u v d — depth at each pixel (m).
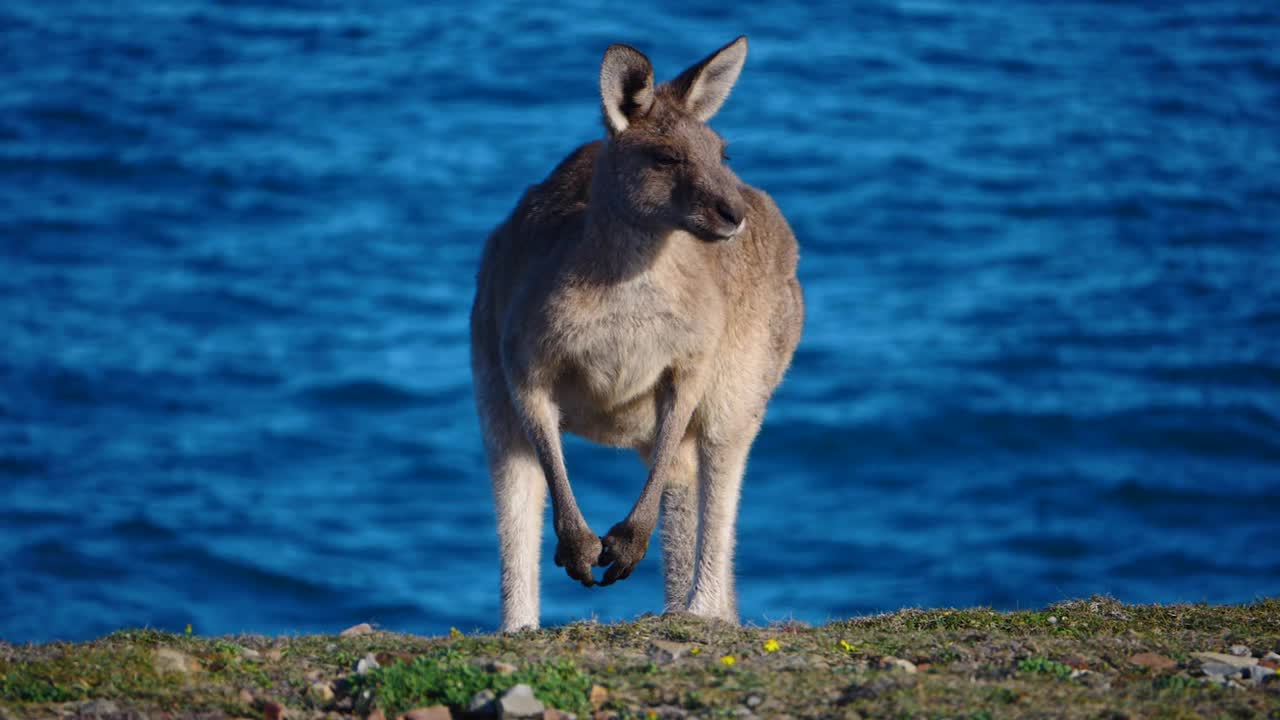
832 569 105.12
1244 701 21.62
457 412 139.25
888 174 189.25
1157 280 162.38
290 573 105.38
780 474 123.44
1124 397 134.88
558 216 30.09
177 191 191.00
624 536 28.23
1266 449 125.62
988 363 142.12
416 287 166.88
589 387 28.98
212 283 165.88
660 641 24.97
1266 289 159.62
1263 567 104.94
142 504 116.88
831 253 167.75
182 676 23.03
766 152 195.12
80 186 192.38
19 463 124.12
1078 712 20.97
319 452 129.88
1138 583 102.62
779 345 33.34
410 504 119.94
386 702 21.77
